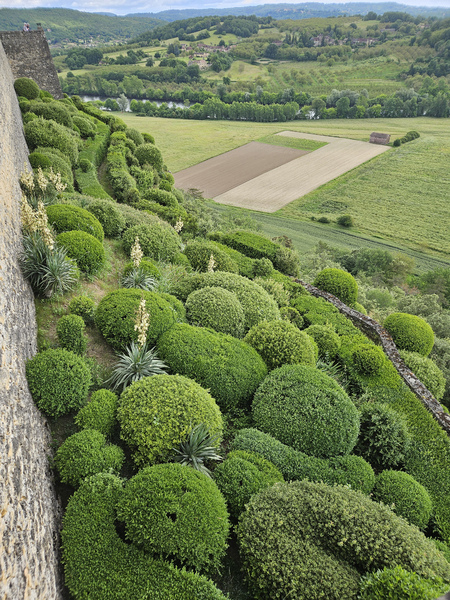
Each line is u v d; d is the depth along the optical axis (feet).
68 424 23.31
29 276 29.40
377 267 119.85
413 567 17.10
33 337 25.64
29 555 13.98
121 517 17.74
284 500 19.44
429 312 82.74
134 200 68.13
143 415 22.20
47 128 71.36
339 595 16.11
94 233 40.32
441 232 152.87
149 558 16.90
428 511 24.68
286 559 17.17
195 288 40.42
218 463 23.68
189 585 16.14
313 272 96.07
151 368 26.78
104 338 30.48
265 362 33.04
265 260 55.47
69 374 22.97
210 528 17.74
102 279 37.99
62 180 58.13
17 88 95.45
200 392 24.31
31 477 16.84
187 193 152.56
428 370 41.93
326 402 27.50
